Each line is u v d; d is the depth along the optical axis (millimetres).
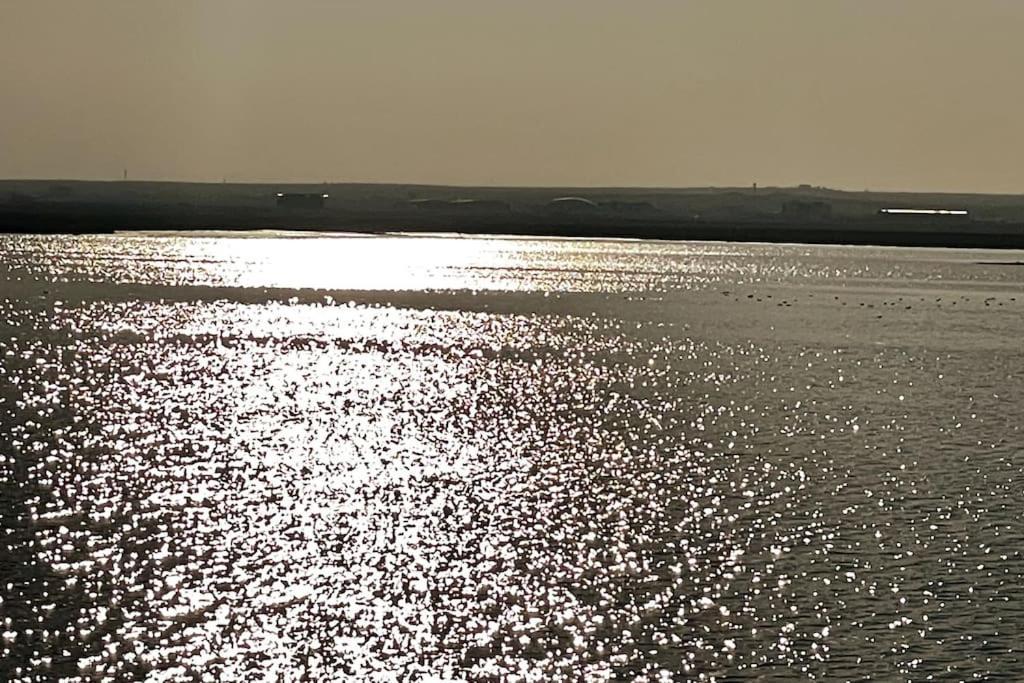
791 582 43406
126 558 43812
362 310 148750
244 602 39844
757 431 74625
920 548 48031
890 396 91062
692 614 40031
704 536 49281
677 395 89188
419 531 48844
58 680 33719
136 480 55844
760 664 36031
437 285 192375
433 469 60844
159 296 156250
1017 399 90438
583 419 77750
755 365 108562
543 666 35656
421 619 38875
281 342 115000
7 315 130125
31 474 56375
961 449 69562
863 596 41875
